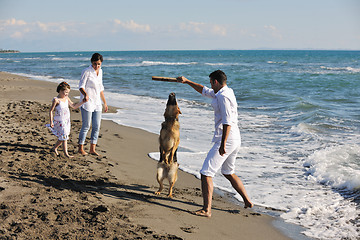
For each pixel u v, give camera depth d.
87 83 5.85
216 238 3.57
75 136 7.32
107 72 35.69
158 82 25.88
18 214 3.30
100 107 6.10
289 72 36.25
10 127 7.39
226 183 5.71
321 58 97.00
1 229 2.97
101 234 3.14
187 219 3.98
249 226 4.02
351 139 8.67
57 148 6.14
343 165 6.25
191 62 70.31
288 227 4.08
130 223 3.55
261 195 5.16
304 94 19.23
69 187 4.34
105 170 5.42
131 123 10.02
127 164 6.05
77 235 3.06
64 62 68.31
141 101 15.46
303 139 8.79
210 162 4.18
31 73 34.97
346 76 30.28
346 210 4.53
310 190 5.35
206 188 4.19
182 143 8.15
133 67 46.84
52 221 3.27
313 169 6.21
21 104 11.37
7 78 22.64
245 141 8.70
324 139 8.66
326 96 18.19
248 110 14.16
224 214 4.34
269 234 3.85
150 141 7.97
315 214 4.46
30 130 7.27
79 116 10.05
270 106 15.09
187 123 10.75
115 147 7.09
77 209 3.62
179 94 18.88
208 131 9.60
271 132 9.77
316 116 11.63
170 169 4.69
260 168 6.50
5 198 3.64
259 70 40.44
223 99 3.98
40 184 4.25
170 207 4.30
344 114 12.51
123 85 23.50
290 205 4.78
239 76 31.17
